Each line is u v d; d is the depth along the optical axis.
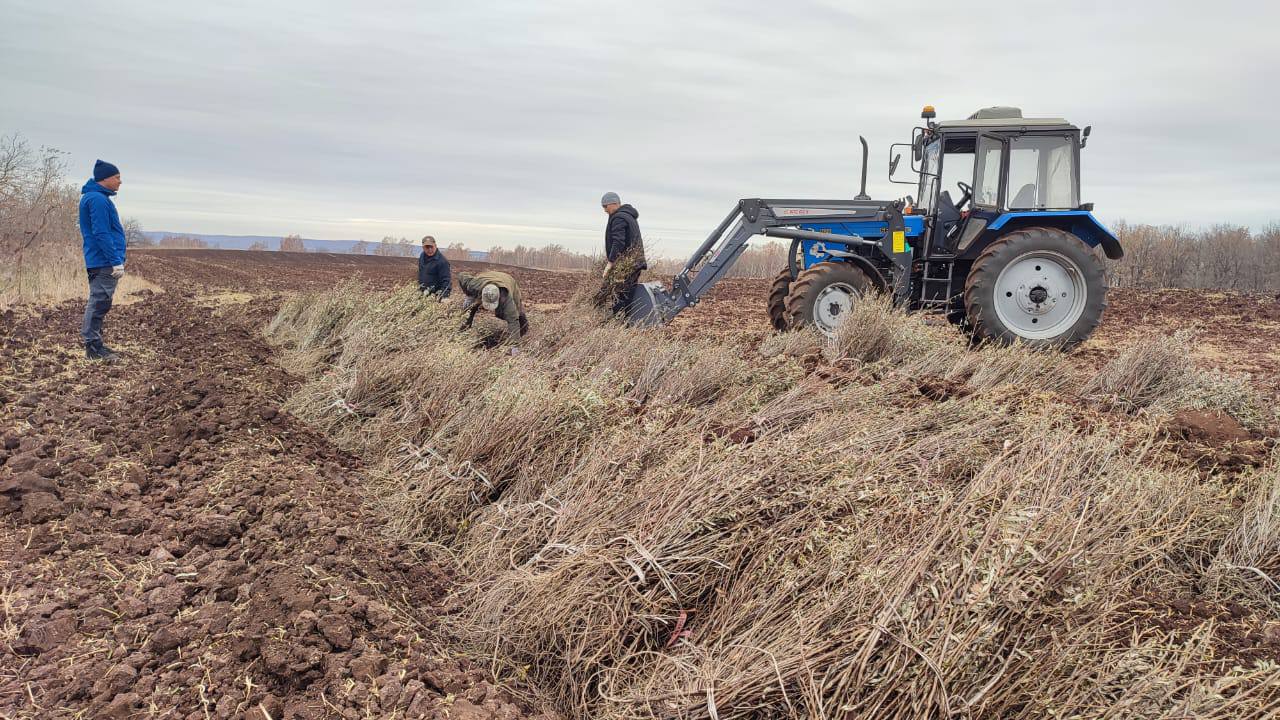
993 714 2.14
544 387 4.76
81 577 3.20
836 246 10.66
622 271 10.05
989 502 2.65
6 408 5.45
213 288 18.52
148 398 6.00
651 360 6.64
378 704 2.49
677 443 3.77
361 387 5.87
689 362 6.54
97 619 2.87
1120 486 3.11
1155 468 3.88
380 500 4.33
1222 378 6.18
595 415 4.32
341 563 3.31
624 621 2.81
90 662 2.63
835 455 3.34
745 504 3.00
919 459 3.61
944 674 2.08
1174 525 3.40
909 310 10.20
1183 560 3.56
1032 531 2.36
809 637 2.36
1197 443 4.84
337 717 2.41
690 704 2.35
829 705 2.16
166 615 2.93
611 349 7.62
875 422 4.43
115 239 7.44
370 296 9.33
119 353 8.06
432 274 10.25
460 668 2.87
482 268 31.50
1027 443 3.45
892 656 2.17
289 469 4.47
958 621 2.15
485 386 5.27
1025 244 9.33
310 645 2.71
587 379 5.41
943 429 4.38
